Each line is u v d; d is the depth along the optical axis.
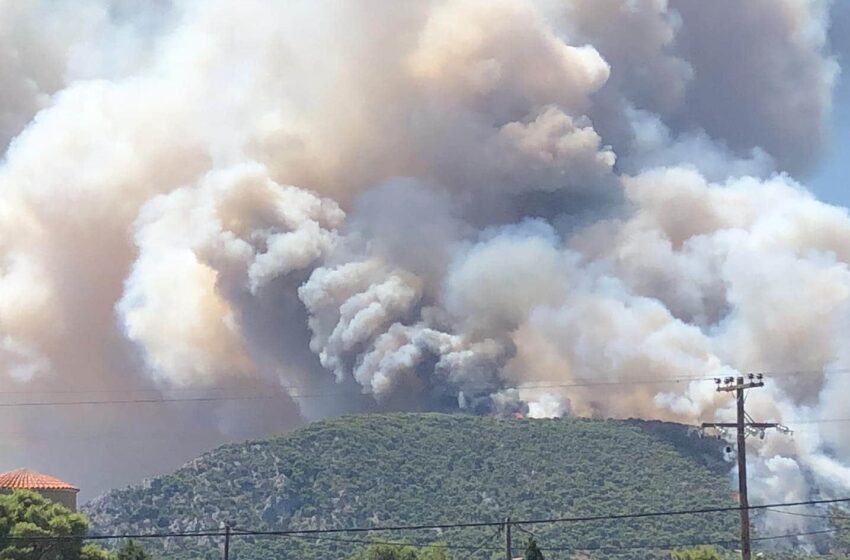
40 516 149.88
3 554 141.88
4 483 172.88
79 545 148.75
